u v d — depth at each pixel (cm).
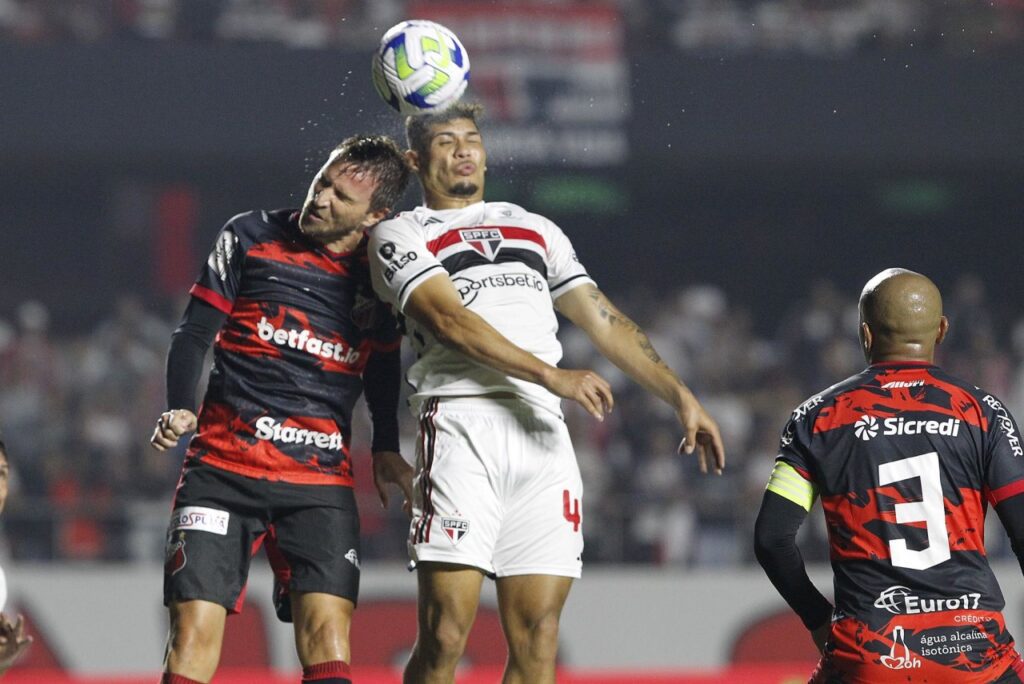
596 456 4475
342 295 1548
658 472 4466
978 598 1304
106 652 3538
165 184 6125
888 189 6297
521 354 1407
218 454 1527
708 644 3722
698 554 3891
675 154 5506
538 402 1509
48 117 5338
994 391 5381
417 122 1556
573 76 5459
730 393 5231
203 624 1481
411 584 3647
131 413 4788
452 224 1530
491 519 1486
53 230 6191
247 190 6131
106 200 6153
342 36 5488
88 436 4569
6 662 1374
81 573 3581
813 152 5559
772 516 1351
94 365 4956
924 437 1327
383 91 1559
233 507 1520
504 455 1488
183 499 1527
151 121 5378
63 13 5391
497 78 5412
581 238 6259
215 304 1537
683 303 5681
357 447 4288
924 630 1298
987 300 6400
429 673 1502
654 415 4681
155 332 5147
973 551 1315
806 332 5609
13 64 5338
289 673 3531
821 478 1347
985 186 6191
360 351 1562
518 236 1539
